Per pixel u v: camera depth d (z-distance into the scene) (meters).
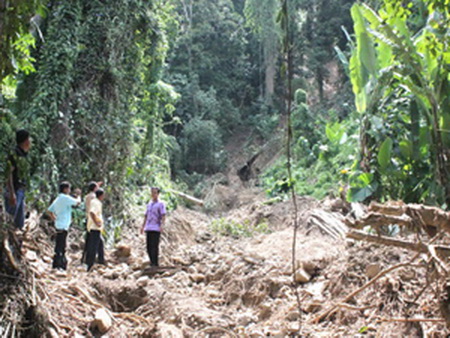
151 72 13.72
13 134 7.69
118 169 11.57
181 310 5.80
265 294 6.39
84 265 8.23
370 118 9.02
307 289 6.14
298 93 25.38
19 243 4.82
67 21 10.99
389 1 6.24
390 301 5.01
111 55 11.62
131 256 9.38
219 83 36.47
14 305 4.41
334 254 7.22
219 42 37.53
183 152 29.64
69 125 10.80
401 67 8.42
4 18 4.50
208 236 12.28
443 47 6.79
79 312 5.34
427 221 3.89
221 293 6.88
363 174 8.66
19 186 5.43
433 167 8.39
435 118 8.20
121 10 11.98
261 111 33.47
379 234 4.10
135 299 6.32
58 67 10.71
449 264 3.91
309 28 31.38
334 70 35.78
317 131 22.56
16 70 5.24
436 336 4.21
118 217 11.33
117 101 11.75
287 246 8.40
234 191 24.08
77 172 10.62
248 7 32.41
